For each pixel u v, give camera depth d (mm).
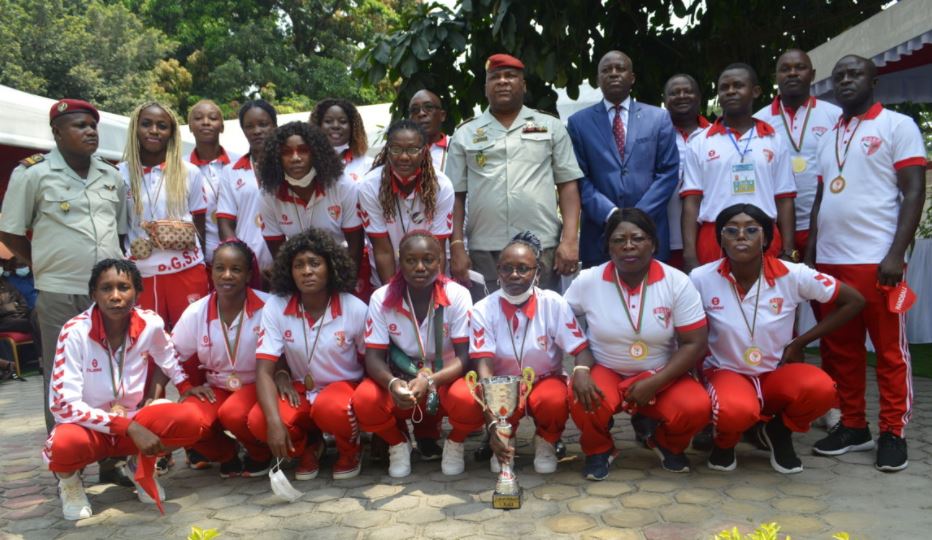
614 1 8055
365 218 4371
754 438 4215
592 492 3559
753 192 4336
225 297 4016
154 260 4477
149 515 3514
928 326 7668
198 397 3973
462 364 3945
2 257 8602
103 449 3590
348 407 3783
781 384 3648
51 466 3426
